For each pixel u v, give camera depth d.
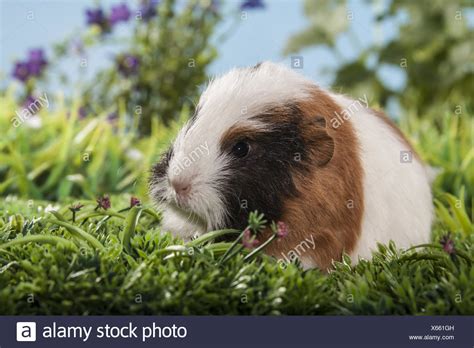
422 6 1.35
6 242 0.57
